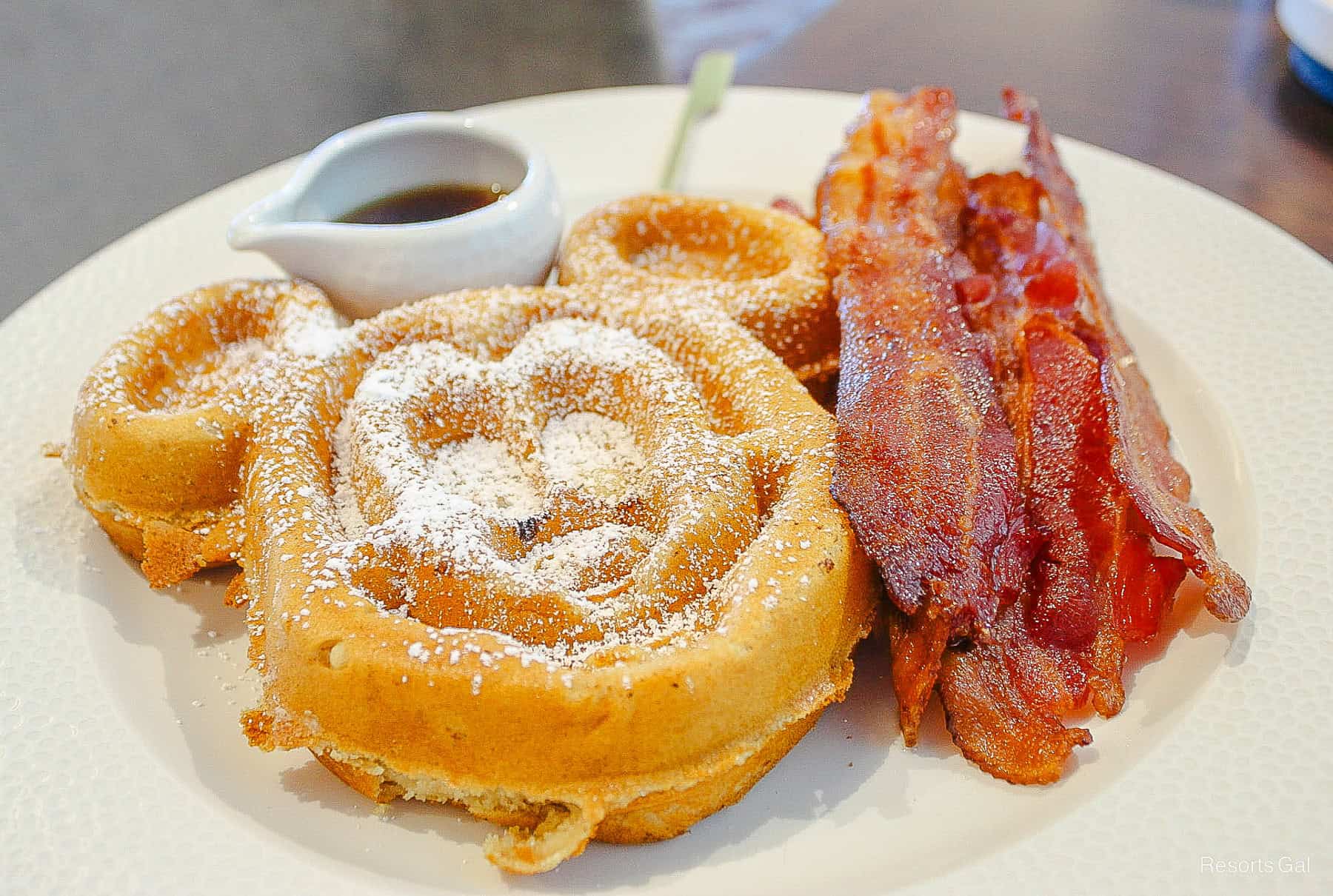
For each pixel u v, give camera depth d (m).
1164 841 0.19
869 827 0.20
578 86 0.49
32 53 0.59
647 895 0.19
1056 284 0.26
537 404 0.23
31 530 0.25
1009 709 0.21
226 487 0.24
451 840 0.20
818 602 0.20
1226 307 0.29
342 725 0.19
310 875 0.19
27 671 0.22
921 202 0.28
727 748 0.19
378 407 0.23
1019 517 0.22
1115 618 0.22
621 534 0.21
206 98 0.52
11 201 0.45
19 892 0.19
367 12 0.59
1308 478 0.24
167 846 0.19
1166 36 0.43
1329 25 0.36
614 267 0.28
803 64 0.43
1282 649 0.21
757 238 0.30
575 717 0.18
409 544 0.20
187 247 0.32
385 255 0.28
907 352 0.24
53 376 0.28
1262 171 0.35
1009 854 0.19
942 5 0.46
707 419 0.23
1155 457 0.24
